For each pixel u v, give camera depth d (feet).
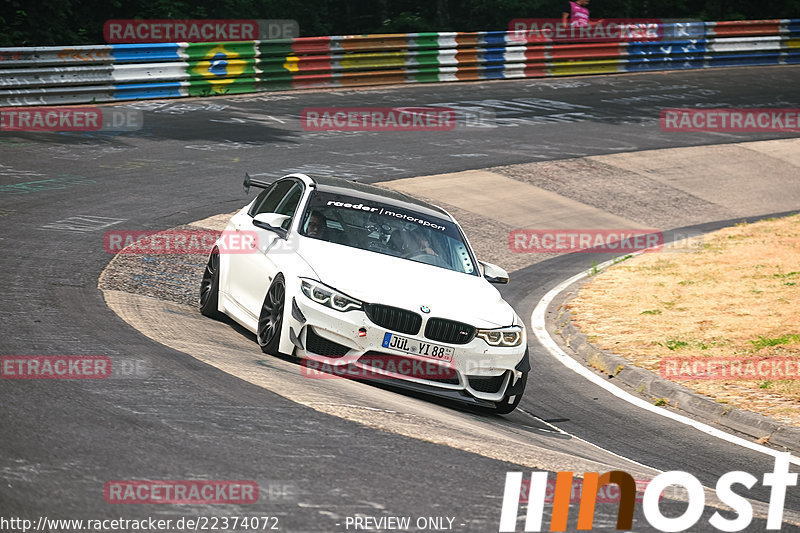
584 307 155.63
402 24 472.44
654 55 431.02
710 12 535.60
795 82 423.64
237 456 61.67
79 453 58.90
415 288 94.89
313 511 54.13
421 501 58.23
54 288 113.50
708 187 268.82
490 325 94.07
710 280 171.53
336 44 345.92
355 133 277.03
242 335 108.58
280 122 281.95
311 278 93.61
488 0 491.72
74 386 72.79
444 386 92.12
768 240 206.39
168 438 63.41
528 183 244.42
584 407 107.55
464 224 205.77
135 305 111.75
